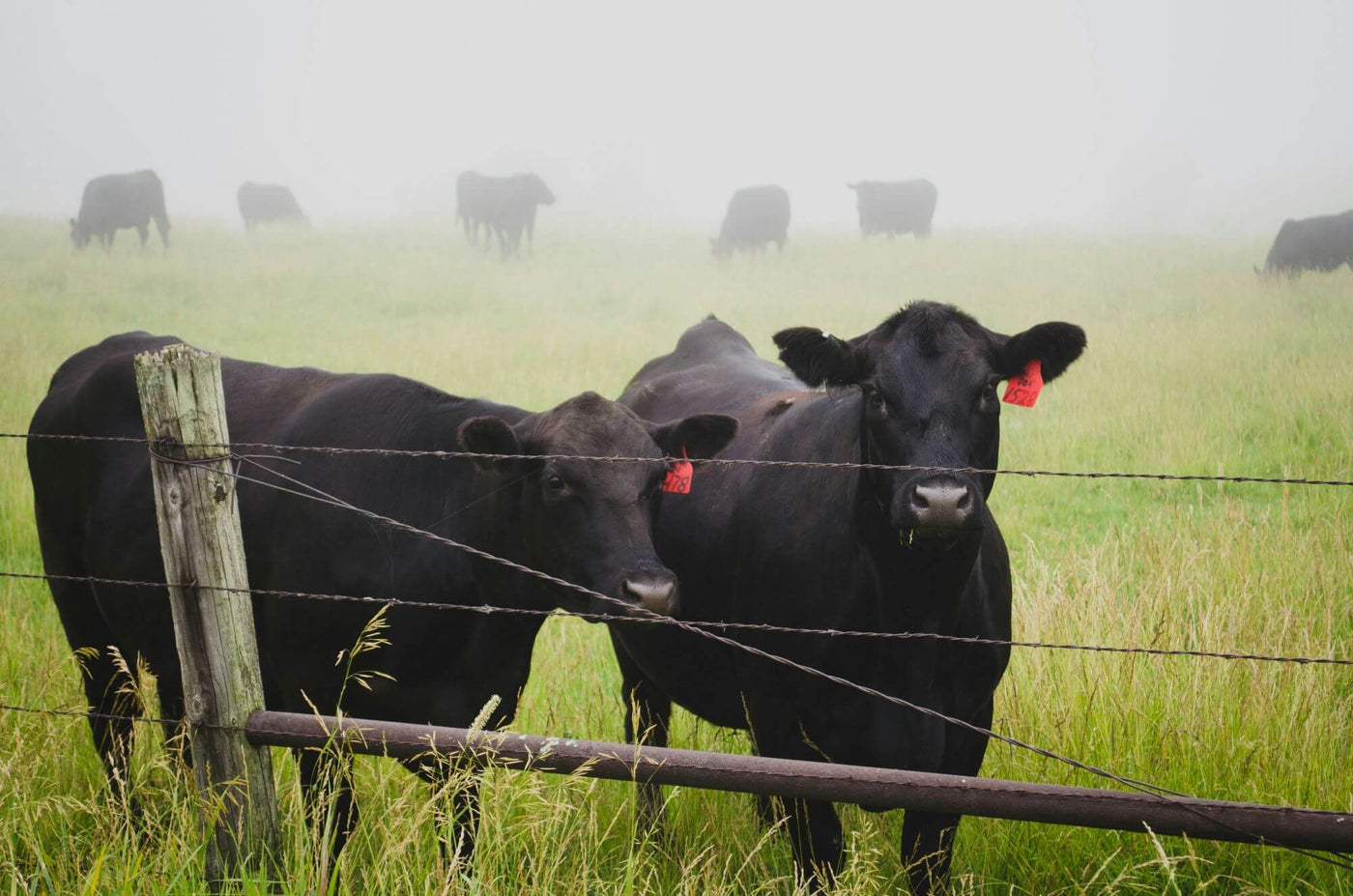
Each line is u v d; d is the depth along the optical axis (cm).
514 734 304
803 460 446
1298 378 1293
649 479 411
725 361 629
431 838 373
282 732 322
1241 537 664
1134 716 464
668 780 289
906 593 389
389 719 431
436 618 415
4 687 537
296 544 420
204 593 318
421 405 442
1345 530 694
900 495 362
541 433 411
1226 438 1080
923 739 399
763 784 282
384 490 425
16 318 2084
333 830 386
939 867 396
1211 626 519
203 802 330
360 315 2388
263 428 459
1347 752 450
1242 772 429
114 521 458
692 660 503
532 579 421
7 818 398
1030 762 464
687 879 376
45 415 501
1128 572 666
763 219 3459
